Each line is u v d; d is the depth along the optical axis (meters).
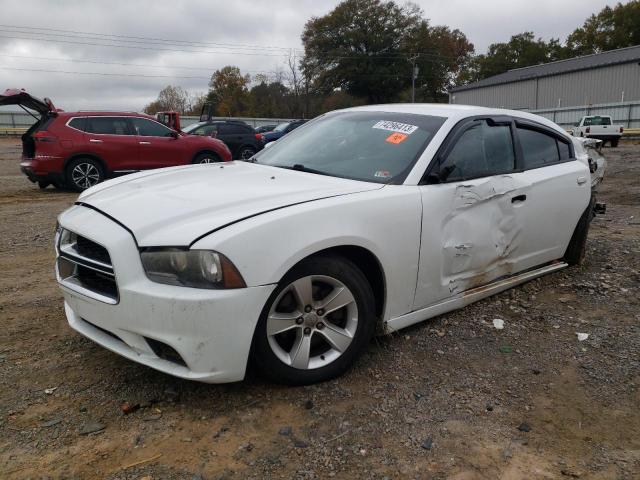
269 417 2.62
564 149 4.61
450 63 69.00
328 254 2.85
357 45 62.03
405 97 65.56
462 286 3.61
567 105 44.91
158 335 2.47
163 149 11.57
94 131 10.88
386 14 61.72
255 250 2.52
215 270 2.44
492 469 2.31
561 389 2.96
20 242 6.21
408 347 3.38
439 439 2.50
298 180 3.27
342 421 2.60
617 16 62.66
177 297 2.42
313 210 2.75
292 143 4.18
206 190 3.03
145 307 2.47
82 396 2.77
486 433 2.56
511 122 4.08
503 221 3.77
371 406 2.73
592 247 5.77
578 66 43.97
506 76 52.47
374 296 3.20
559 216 4.34
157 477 2.21
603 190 10.55
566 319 3.88
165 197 2.92
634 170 13.98
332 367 2.91
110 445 2.39
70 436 2.45
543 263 4.43
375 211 2.98
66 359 3.16
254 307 2.53
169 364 2.55
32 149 11.03
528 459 2.38
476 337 3.55
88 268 2.74
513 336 3.59
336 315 2.98
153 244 2.49
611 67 41.47
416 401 2.79
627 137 32.91
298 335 2.80
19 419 2.56
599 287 4.50
